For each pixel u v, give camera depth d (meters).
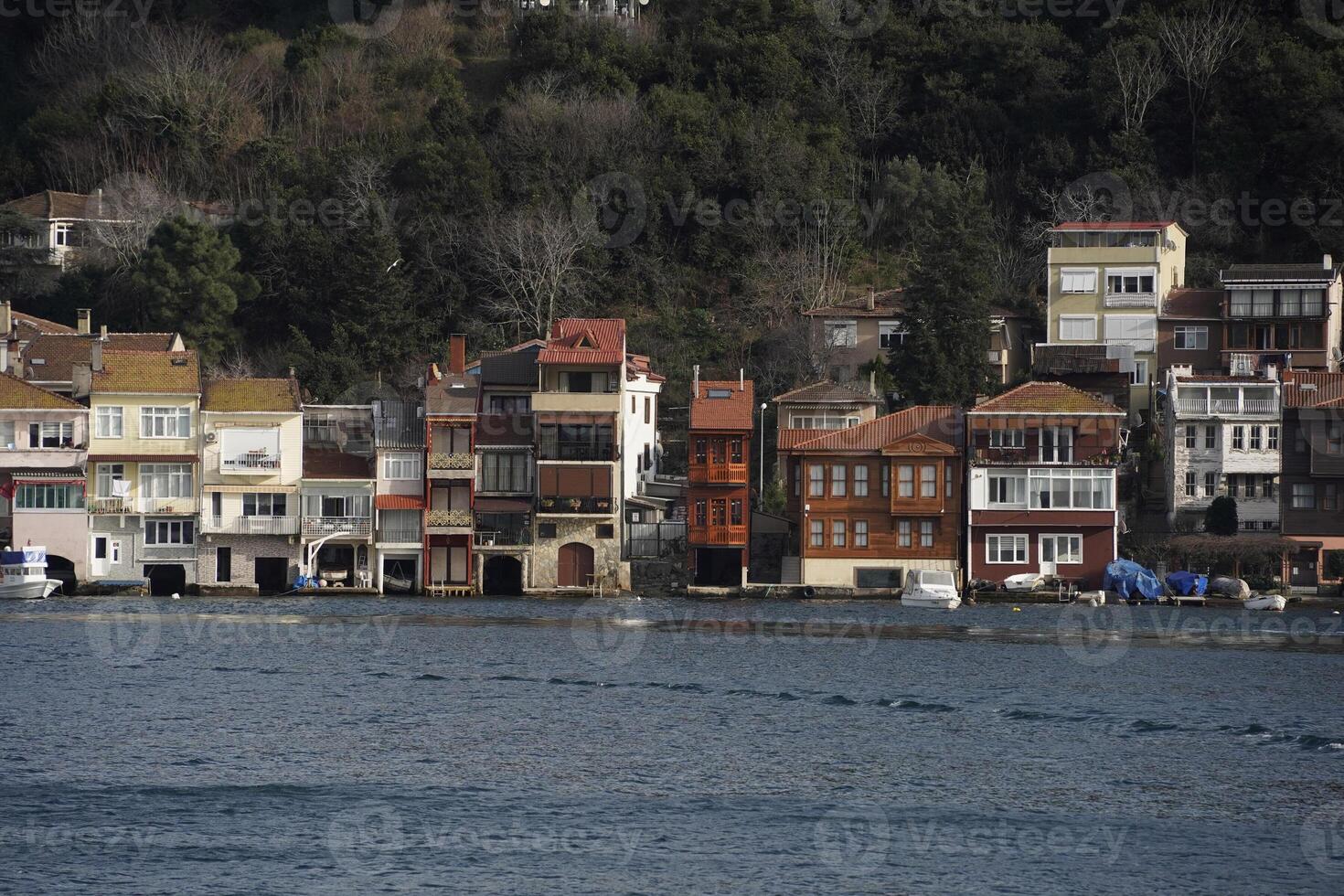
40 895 195.12
